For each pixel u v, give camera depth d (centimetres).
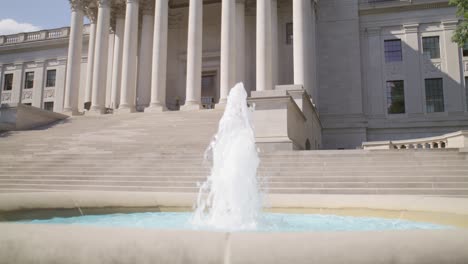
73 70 3030
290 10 3219
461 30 1838
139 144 1695
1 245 213
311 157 1288
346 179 1113
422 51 3297
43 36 4309
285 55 3186
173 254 204
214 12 3528
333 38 3369
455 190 985
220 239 210
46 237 217
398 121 3228
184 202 646
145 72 3062
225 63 2494
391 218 557
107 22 3041
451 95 3172
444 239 210
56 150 1659
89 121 2408
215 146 764
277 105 1569
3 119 2308
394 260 198
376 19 3406
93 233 221
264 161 1288
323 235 214
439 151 1229
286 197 651
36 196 561
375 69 3350
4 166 1438
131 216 597
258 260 197
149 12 3162
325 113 3275
